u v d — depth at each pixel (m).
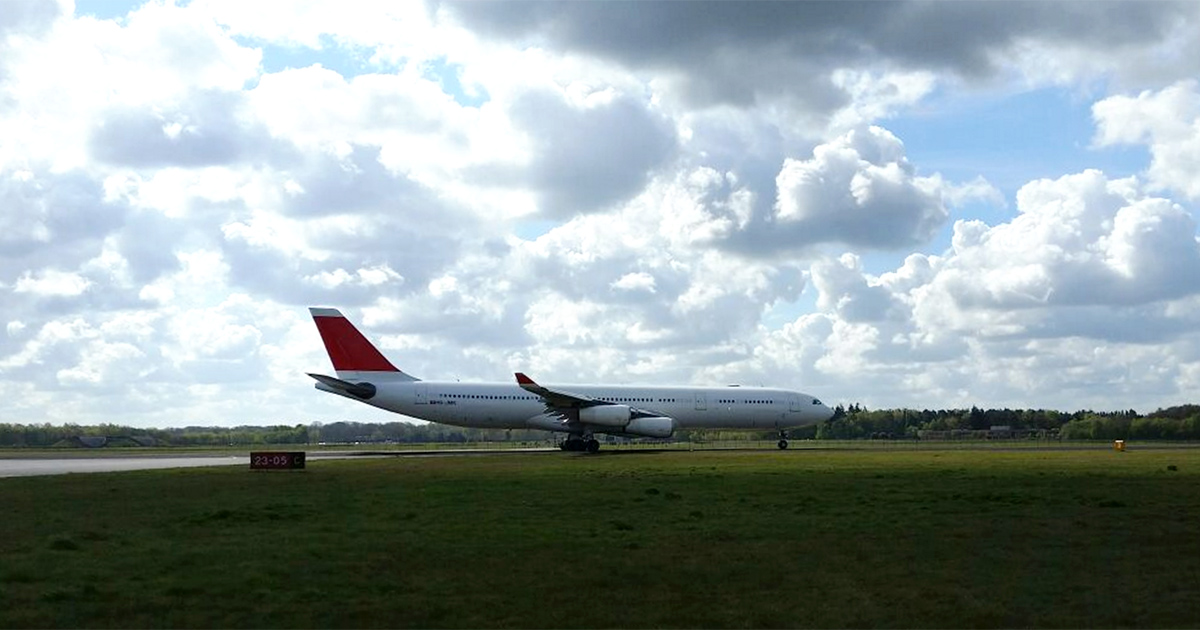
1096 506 28.39
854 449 85.94
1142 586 17.06
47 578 17.30
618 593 16.48
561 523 24.66
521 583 17.16
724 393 80.88
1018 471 44.78
